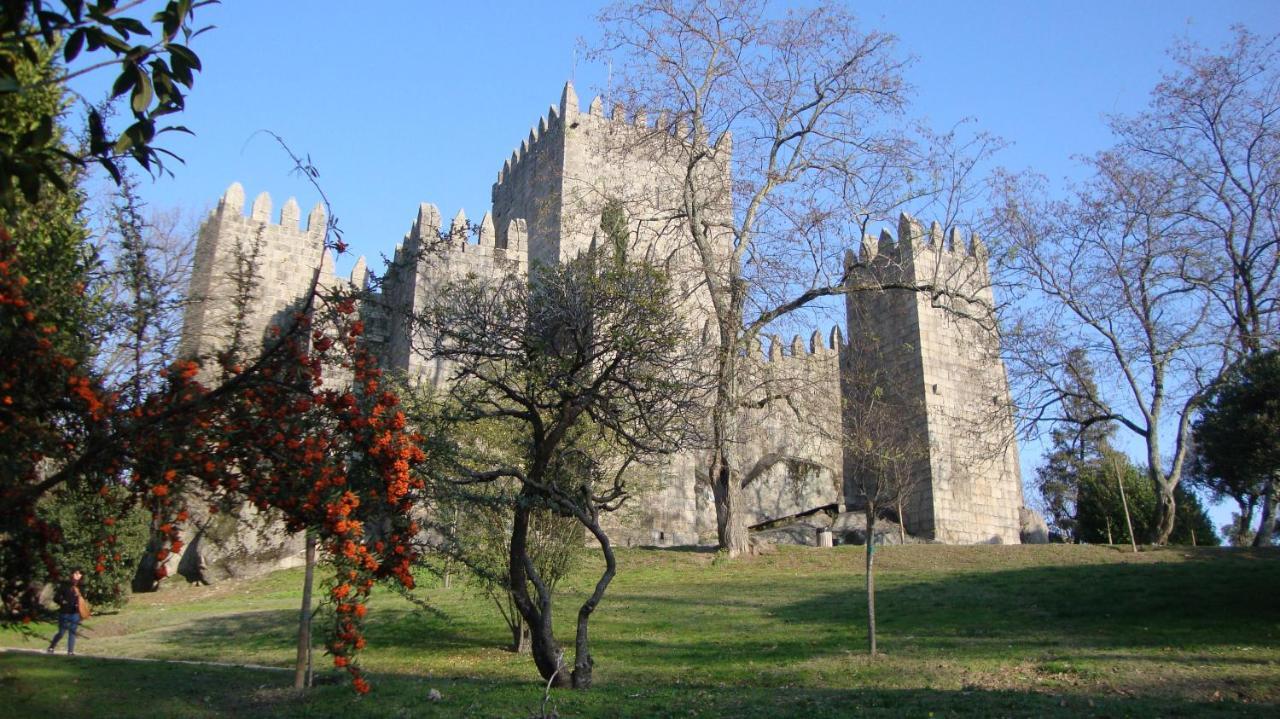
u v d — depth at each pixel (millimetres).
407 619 20359
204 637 20062
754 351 31734
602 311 13492
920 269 36344
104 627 21453
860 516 37031
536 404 13500
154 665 15320
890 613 18891
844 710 11047
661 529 33438
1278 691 11398
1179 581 20266
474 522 15656
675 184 32000
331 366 9414
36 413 7887
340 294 9008
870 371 30547
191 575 28703
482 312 14102
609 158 36875
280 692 12938
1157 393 31172
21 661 15133
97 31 6395
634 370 13883
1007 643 15312
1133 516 42906
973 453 34781
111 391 8148
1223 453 19906
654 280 14312
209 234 36750
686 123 29203
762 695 12070
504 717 10859
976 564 25859
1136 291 30625
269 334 8930
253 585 28031
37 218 10016
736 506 28297
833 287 27500
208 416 8234
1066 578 21891
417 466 9492
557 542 17406
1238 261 28500
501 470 12352
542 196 42000
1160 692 11586
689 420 17312
